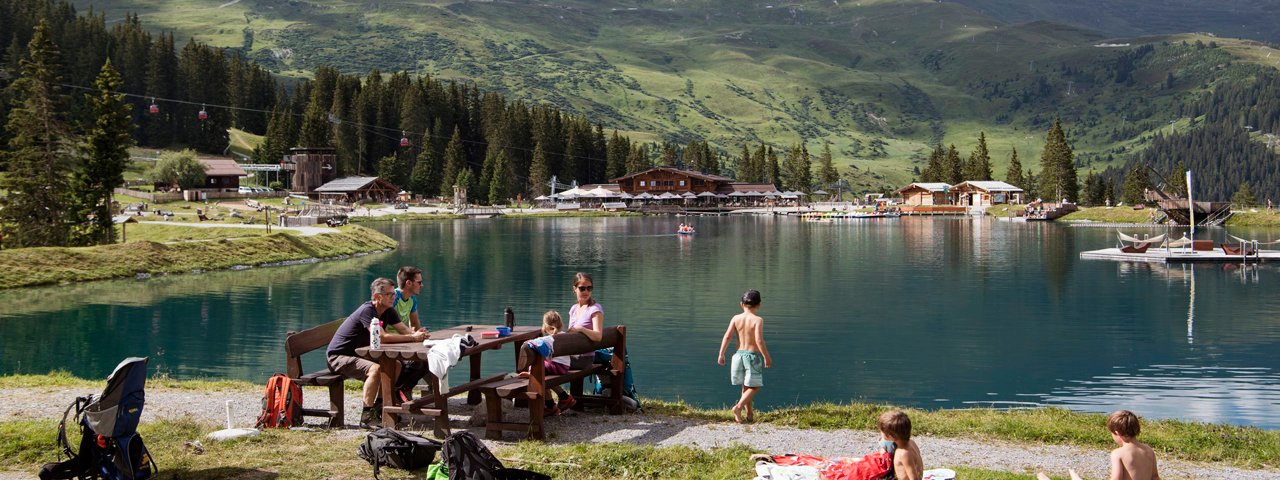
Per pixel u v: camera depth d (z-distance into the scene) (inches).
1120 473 401.4
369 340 578.2
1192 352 1278.3
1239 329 1485.0
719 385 1056.8
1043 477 430.3
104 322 1542.8
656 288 2116.1
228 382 764.6
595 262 2866.6
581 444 520.7
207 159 7337.6
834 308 1765.5
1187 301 1859.0
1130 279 2297.0
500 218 6811.0
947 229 5098.4
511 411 633.6
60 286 2113.7
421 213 6589.6
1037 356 1249.4
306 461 485.1
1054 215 6205.7
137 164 7411.4
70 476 418.0
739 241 3983.8
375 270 2576.3
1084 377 1109.1
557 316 597.6
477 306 1792.6
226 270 2546.8
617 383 631.8
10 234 2888.8
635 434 568.1
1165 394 1007.6
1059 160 7175.2
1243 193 7101.4
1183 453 531.2
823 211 7593.5
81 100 7549.2
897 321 1590.8
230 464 474.6
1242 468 505.7
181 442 520.1
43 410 614.9
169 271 2429.9
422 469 472.7
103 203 3016.7
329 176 7657.5
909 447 414.9
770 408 943.0
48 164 2925.7
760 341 603.2
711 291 2049.7
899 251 3316.9
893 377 1115.3
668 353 1262.3
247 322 1545.3
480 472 434.3
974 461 509.0
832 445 539.8
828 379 1104.2
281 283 2208.4
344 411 628.4
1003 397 1002.7
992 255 3112.7
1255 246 2763.3
